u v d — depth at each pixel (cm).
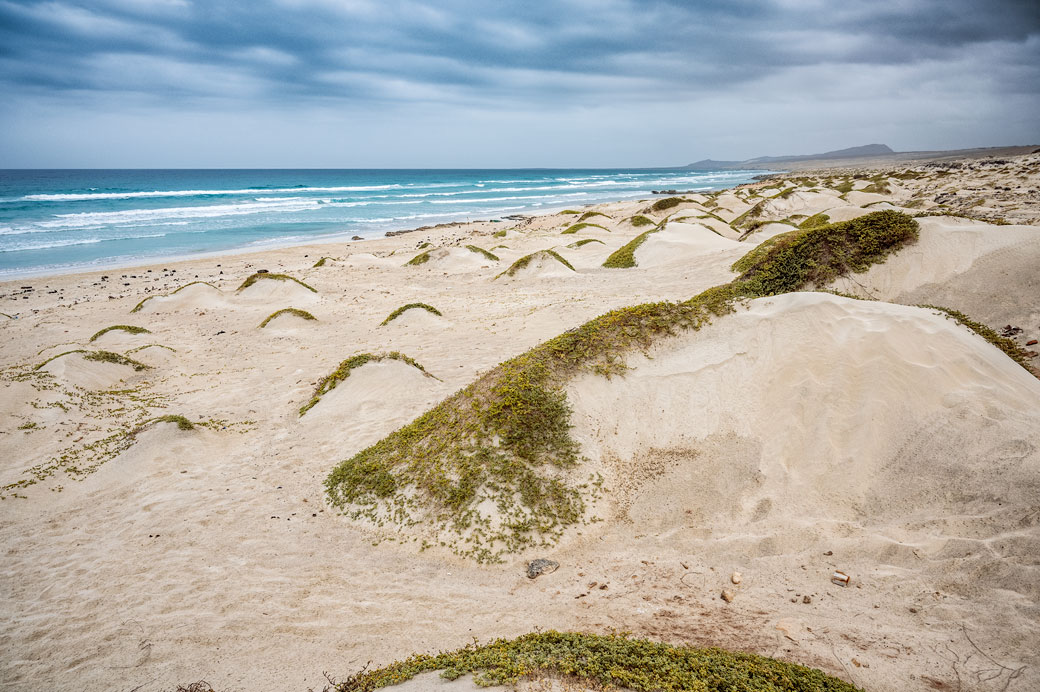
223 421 1434
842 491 855
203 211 6644
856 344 1008
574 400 1073
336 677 649
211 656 704
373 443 1242
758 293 1530
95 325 2344
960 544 707
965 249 1445
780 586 723
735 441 983
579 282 2553
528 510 922
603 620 702
